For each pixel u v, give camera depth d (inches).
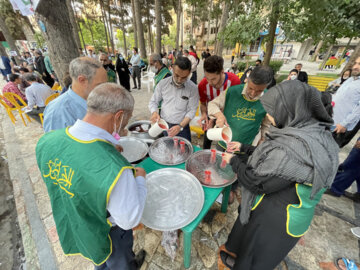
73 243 42.7
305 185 33.6
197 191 50.4
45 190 94.2
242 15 156.8
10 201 99.8
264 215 39.8
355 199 86.7
